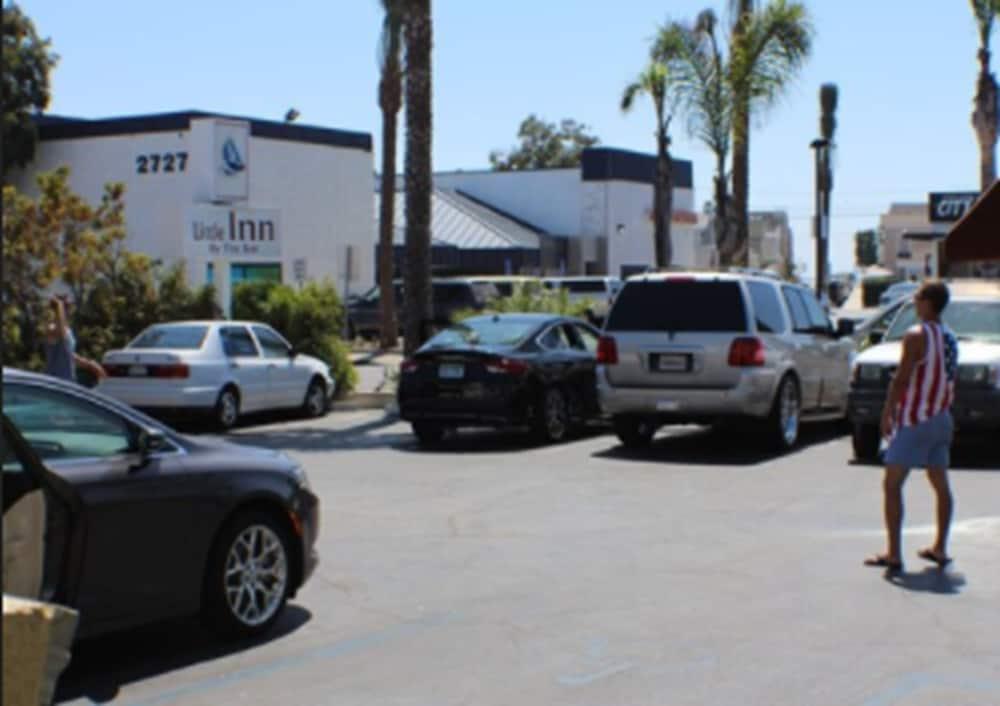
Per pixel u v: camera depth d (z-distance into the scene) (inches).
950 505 354.3
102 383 719.7
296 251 1731.1
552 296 980.6
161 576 266.7
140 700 245.4
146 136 1608.0
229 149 1419.8
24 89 1651.1
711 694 244.5
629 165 2464.3
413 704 240.7
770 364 595.2
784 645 278.4
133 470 263.3
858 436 578.9
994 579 340.5
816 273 1357.0
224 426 734.5
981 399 534.6
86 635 251.3
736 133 1059.9
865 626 293.6
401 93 1449.3
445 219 2379.4
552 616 305.7
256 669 265.9
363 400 911.7
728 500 474.3
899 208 4222.4
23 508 163.9
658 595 325.7
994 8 1127.0
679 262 2600.9
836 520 430.6
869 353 577.6
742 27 1034.7
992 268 1211.9
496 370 633.6
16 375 255.6
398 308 1758.1
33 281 821.9
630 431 630.5
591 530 416.5
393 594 330.6
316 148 1756.9
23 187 1695.4
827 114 1581.0
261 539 293.1
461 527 424.2
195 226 1071.0
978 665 263.1
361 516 445.7
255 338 772.0
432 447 652.7
